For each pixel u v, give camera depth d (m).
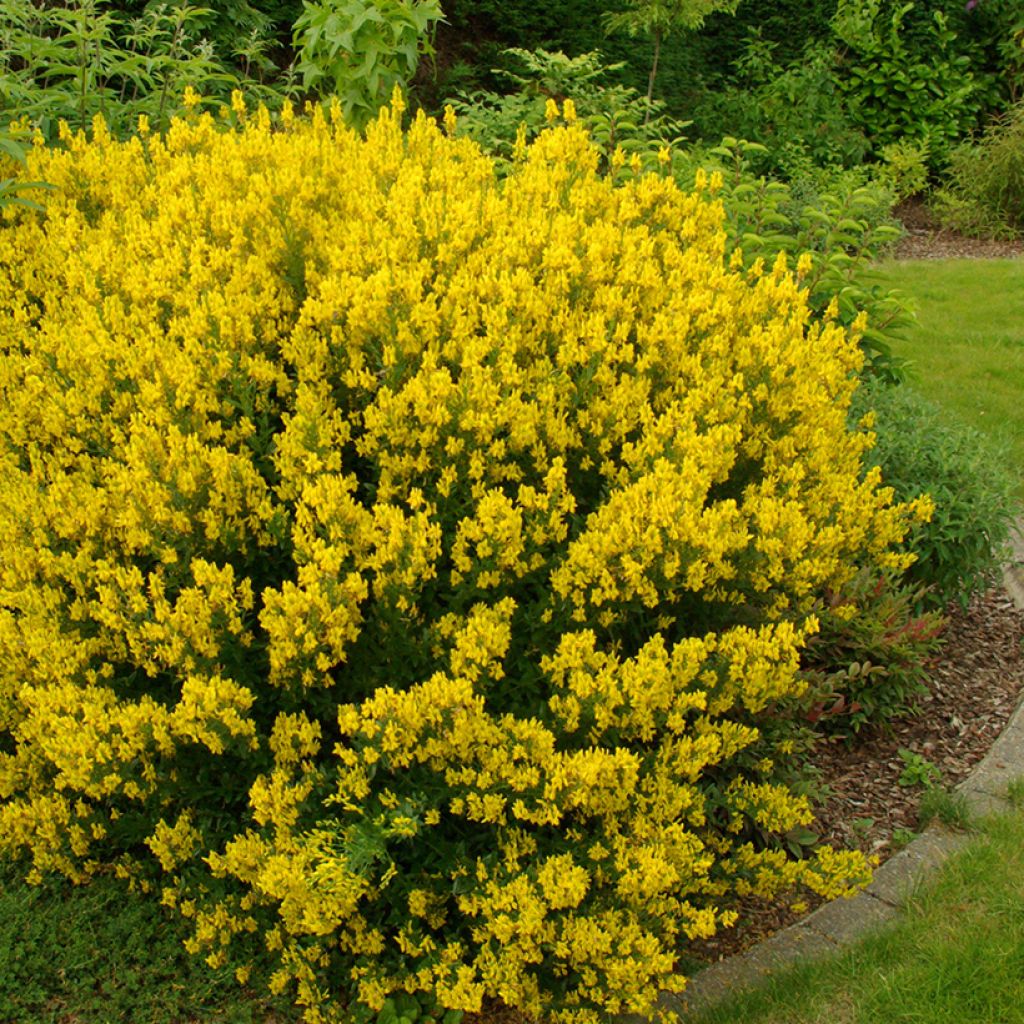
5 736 3.11
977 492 4.40
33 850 2.82
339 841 2.57
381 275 2.80
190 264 3.14
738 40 13.10
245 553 2.76
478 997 2.52
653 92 11.95
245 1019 2.66
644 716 2.60
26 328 3.33
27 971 2.67
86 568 2.73
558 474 2.72
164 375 2.83
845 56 13.44
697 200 3.69
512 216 3.31
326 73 4.96
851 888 2.80
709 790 3.03
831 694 3.54
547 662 2.65
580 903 2.70
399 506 2.82
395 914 2.80
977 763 3.84
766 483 2.96
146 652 2.70
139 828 2.80
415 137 3.93
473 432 2.74
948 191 12.23
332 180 3.63
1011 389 7.02
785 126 12.12
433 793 2.68
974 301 9.05
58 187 3.84
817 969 2.90
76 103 4.65
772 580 3.05
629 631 2.97
